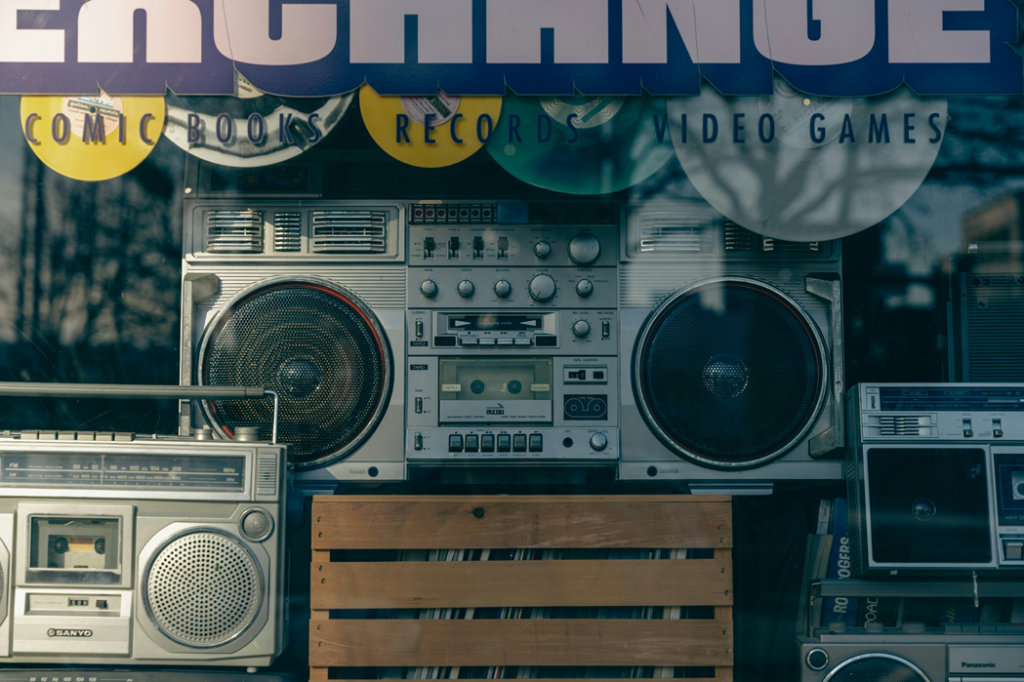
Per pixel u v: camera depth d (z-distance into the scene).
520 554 1.30
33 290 1.51
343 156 1.46
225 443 1.25
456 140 1.42
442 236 1.46
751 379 1.44
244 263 1.45
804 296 1.45
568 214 1.46
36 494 1.22
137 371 1.54
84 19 1.42
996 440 1.32
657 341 1.44
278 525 1.25
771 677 1.39
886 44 1.41
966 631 1.32
